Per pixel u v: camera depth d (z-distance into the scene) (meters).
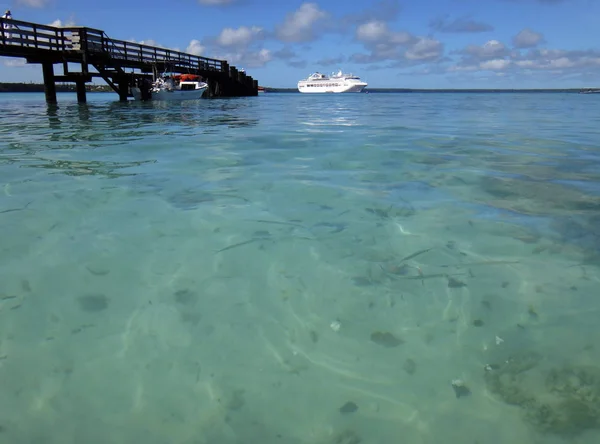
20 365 1.76
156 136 7.62
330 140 7.18
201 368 1.76
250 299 2.20
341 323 2.03
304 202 3.58
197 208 3.40
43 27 16.19
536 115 13.98
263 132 8.38
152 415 1.55
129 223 3.08
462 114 14.57
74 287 2.28
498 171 4.72
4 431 1.48
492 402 1.59
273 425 1.51
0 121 10.57
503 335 1.94
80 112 14.01
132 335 1.94
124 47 19.56
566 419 1.51
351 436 1.47
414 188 4.01
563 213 3.33
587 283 2.32
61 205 3.42
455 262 2.55
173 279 2.37
